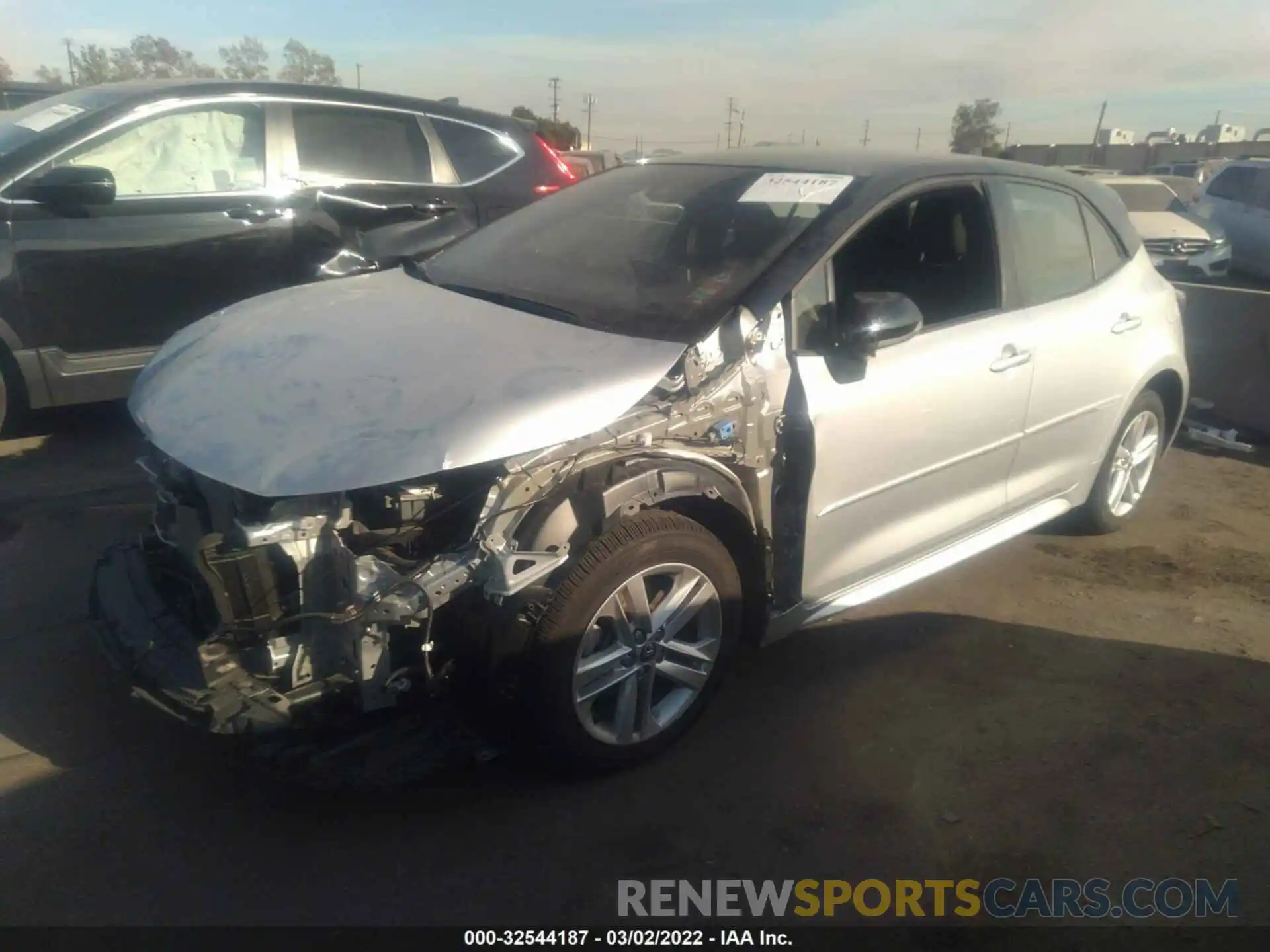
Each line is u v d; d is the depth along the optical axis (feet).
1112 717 11.30
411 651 8.50
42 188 16.29
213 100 18.29
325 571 8.23
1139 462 16.17
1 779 9.43
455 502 8.70
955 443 12.05
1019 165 13.47
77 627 11.99
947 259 12.35
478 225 18.44
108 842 8.76
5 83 36.65
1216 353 22.63
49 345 16.93
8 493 15.70
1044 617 13.51
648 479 9.11
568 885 8.59
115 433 18.66
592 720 9.52
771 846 9.14
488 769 9.92
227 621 8.01
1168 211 47.98
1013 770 10.32
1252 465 20.30
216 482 8.81
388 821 9.19
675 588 9.74
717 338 9.80
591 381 9.00
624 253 11.64
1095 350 13.85
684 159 13.65
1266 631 13.39
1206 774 10.39
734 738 10.61
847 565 11.44
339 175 19.56
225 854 8.71
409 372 9.18
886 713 11.18
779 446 10.35
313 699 8.21
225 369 9.79
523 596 8.68
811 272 10.50
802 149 13.12
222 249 18.15
